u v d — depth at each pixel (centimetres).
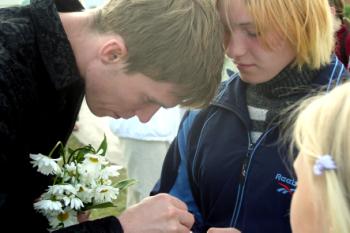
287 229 156
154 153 328
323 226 89
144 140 325
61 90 138
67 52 135
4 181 133
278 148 157
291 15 143
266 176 158
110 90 145
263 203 158
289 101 156
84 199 154
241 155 163
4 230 135
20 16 139
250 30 148
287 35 145
